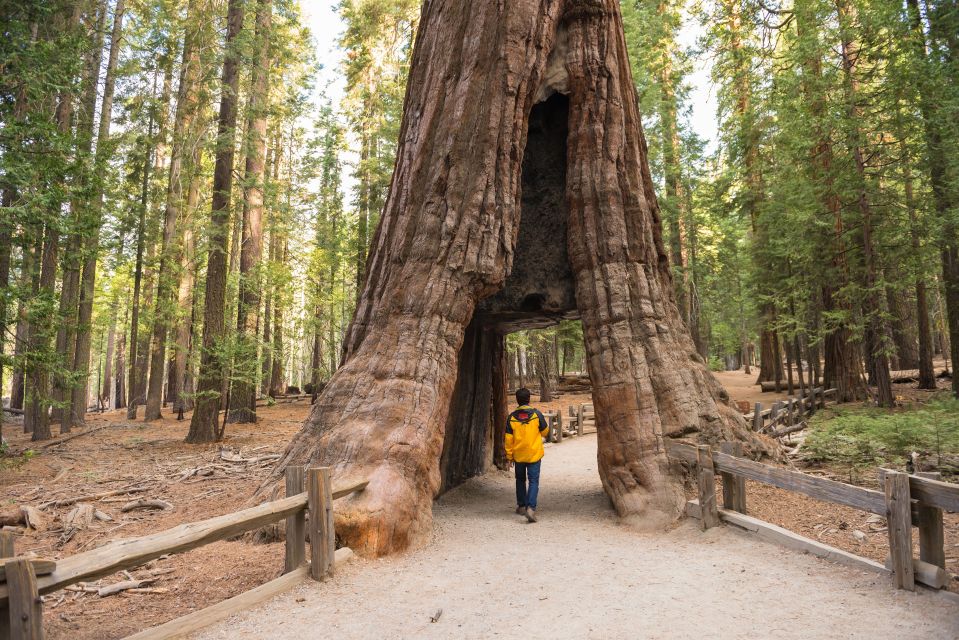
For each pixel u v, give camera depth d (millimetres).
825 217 17578
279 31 24391
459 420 9797
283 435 16328
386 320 7414
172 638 3562
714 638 3637
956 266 16500
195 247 21625
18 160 9930
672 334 8523
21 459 11703
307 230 33094
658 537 6367
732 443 6555
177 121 22297
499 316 9875
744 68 21922
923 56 15383
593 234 8414
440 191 7703
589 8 8875
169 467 11250
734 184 25172
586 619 4012
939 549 4250
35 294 10398
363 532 5383
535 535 6590
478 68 7992
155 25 21406
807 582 4570
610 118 8711
